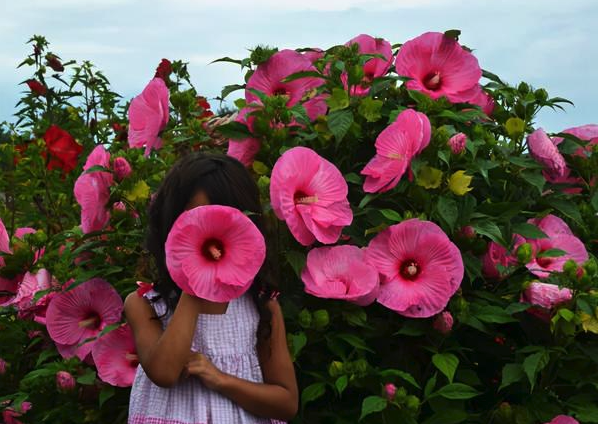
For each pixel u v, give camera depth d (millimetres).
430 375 2709
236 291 1973
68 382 2936
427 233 2607
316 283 2555
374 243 2652
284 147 2838
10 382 3516
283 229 2666
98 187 3000
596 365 2678
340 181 2609
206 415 2039
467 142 2762
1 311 3578
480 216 2711
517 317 2701
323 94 3008
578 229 3104
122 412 2936
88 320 3039
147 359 2006
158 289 2131
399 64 3049
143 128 3227
